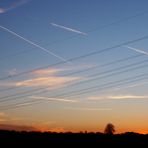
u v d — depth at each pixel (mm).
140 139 83312
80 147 80188
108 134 88812
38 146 79375
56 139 84938
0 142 79688
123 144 81500
